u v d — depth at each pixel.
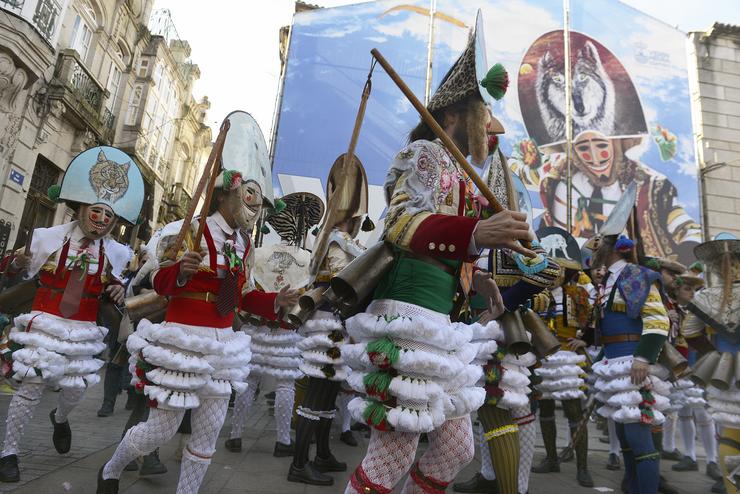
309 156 12.13
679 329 4.23
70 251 3.28
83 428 4.30
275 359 3.89
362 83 12.76
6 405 4.64
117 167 3.52
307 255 4.46
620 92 14.35
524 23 14.39
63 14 11.52
